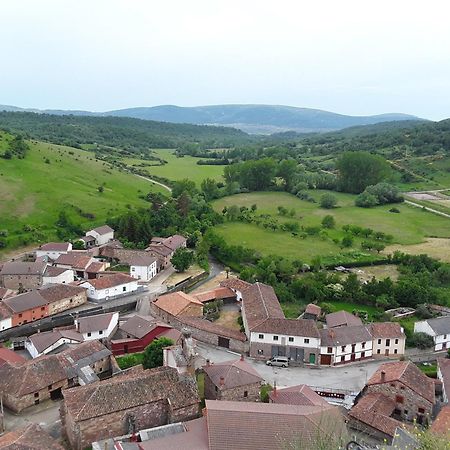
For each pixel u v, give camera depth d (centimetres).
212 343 10781
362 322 11931
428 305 12975
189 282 14762
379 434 7406
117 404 6912
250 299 11975
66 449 6881
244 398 7812
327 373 9838
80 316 12012
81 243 17088
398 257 16412
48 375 8344
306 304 13175
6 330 11156
